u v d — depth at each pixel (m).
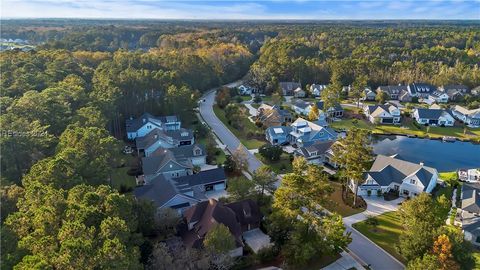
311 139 73.19
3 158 41.78
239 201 44.78
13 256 25.20
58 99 60.59
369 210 49.25
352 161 49.53
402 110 102.19
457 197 52.53
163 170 55.84
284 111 92.81
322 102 101.62
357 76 129.38
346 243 36.59
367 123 92.31
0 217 32.56
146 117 76.62
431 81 126.62
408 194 52.78
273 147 65.44
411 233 36.62
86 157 42.69
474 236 42.31
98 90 73.94
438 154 72.94
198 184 53.41
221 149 70.94
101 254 24.55
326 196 45.34
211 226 38.56
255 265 37.50
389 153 73.00
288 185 39.78
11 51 103.50
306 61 135.62
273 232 38.22
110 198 31.36
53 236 27.42
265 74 125.38
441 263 32.38
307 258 34.44
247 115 95.62
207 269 33.25
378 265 38.00
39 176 35.78
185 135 71.75
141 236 34.06
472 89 121.31
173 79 91.25
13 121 47.91
